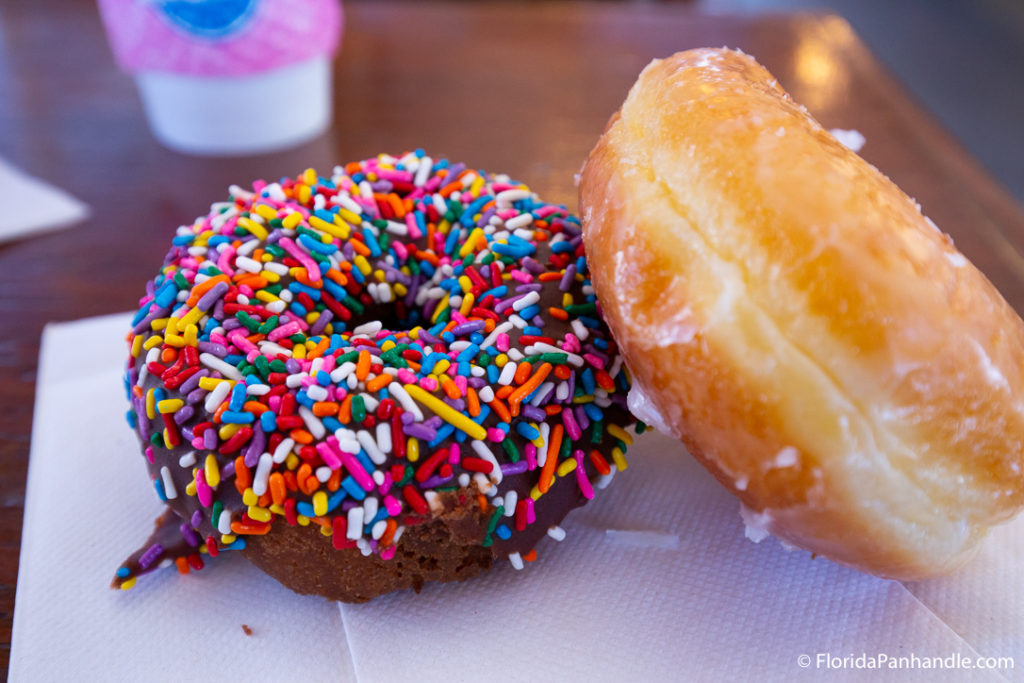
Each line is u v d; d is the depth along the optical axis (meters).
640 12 0.47
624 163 0.20
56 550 0.21
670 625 0.20
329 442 0.19
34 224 0.30
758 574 0.21
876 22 0.72
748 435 0.18
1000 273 0.28
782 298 0.18
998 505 0.19
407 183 0.24
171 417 0.20
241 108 0.33
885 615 0.20
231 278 0.21
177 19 0.31
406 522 0.19
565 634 0.20
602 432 0.21
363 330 0.22
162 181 0.33
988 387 0.18
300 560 0.20
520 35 0.44
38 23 0.45
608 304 0.20
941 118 0.57
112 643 0.20
